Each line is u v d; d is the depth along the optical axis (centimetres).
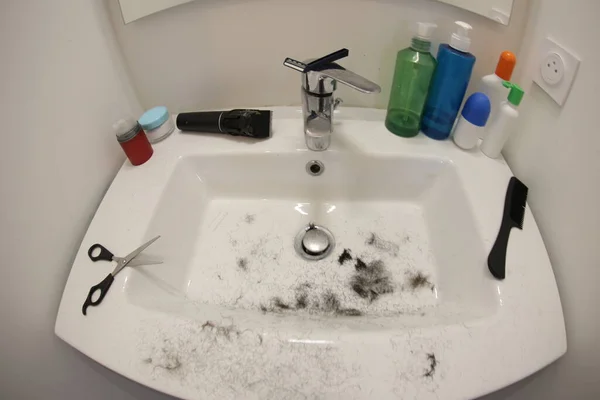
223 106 79
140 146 66
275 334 46
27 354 49
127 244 57
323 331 46
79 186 59
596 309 45
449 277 60
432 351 44
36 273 50
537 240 55
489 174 63
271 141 71
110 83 66
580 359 47
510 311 48
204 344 45
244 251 67
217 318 49
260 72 75
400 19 66
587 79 47
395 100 69
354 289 62
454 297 57
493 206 59
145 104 77
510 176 63
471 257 56
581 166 48
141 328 47
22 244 47
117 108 68
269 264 66
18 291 47
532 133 60
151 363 44
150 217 60
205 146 71
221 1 65
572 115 50
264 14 67
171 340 46
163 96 77
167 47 70
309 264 65
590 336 46
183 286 63
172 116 79
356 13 66
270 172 72
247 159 70
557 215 53
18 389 49
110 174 67
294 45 71
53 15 52
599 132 45
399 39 68
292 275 64
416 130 70
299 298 61
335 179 72
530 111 60
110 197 62
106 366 45
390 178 71
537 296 49
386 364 43
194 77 75
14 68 45
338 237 69
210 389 42
